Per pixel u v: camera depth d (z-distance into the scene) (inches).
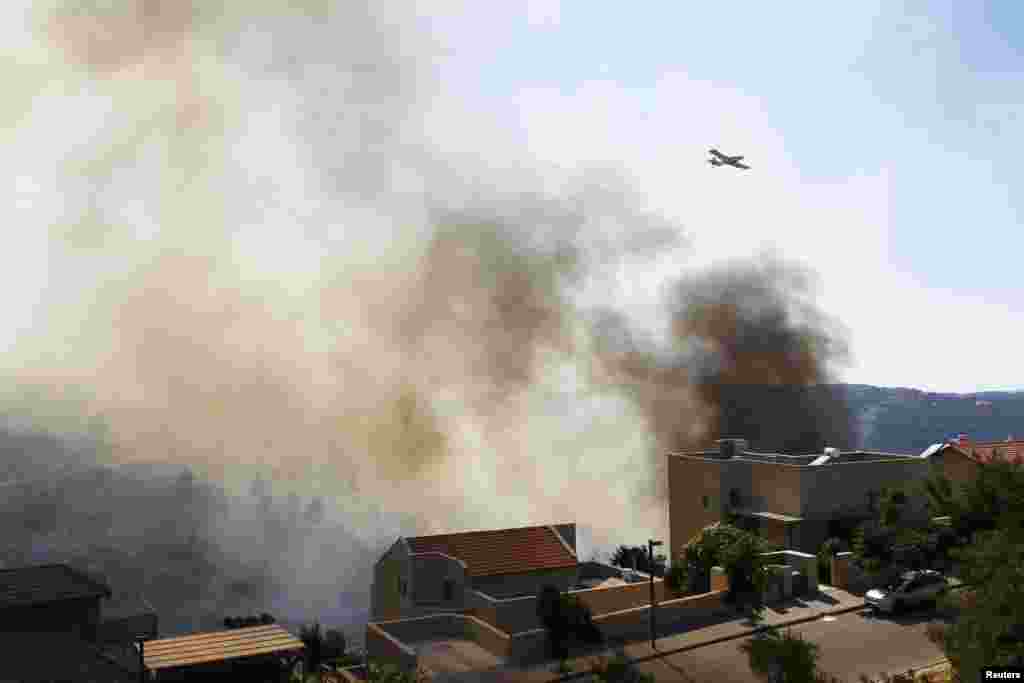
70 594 762.8
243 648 681.0
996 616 435.2
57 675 619.5
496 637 832.9
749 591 964.0
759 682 716.0
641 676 713.6
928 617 887.1
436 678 758.5
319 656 897.5
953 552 572.1
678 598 983.6
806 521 1162.6
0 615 727.7
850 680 696.4
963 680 440.5
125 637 922.1
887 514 1111.0
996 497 881.5
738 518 1244.5
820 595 992.9
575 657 806.5
